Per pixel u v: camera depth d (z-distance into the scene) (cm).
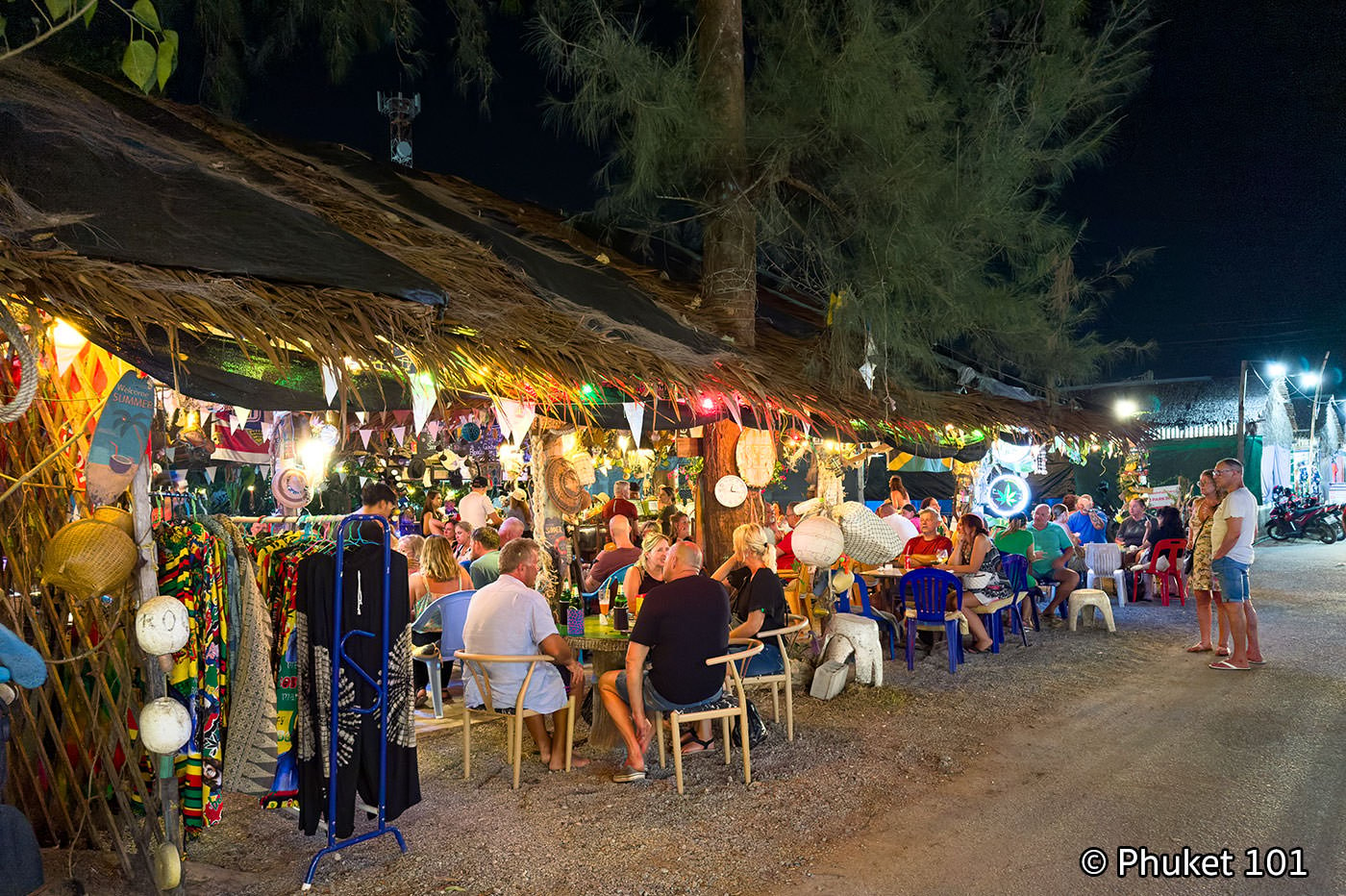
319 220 446
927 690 783
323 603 420
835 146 890
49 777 418
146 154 447
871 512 861
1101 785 532
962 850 445
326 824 473
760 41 922
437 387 451
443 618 676
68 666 413
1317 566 1803
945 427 993
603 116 838
